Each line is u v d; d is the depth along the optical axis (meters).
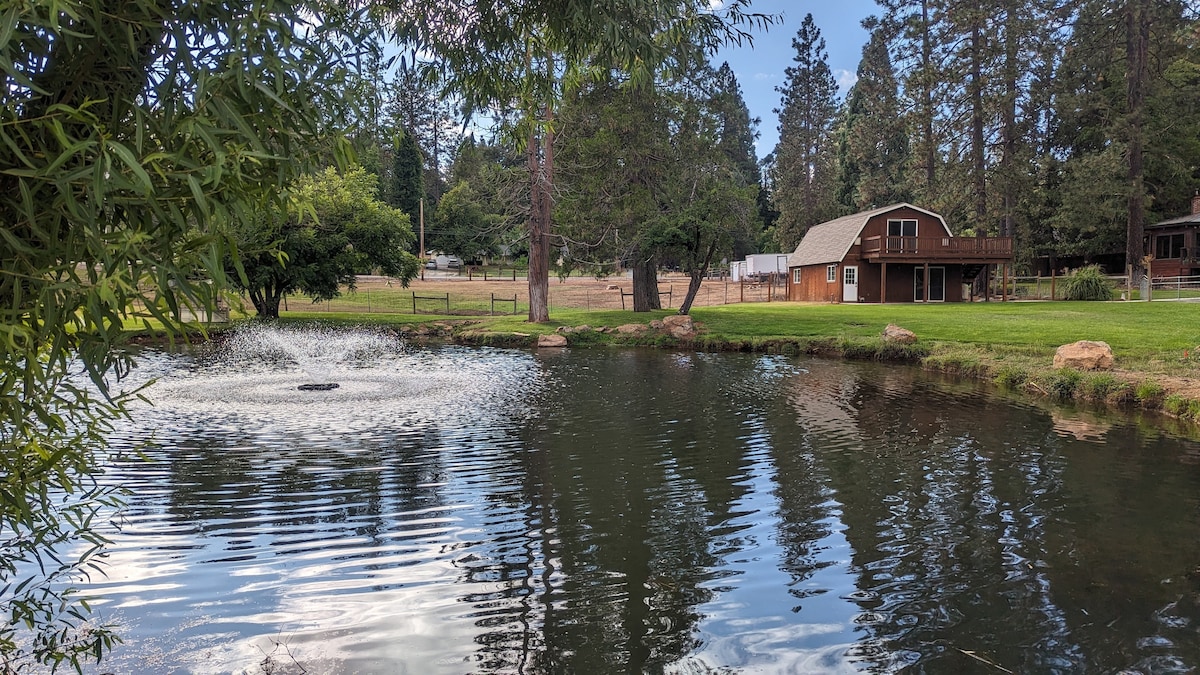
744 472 7.71
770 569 5.18
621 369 17.11
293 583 4.89
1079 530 5.95
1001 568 5.20
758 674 3.83
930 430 9.91
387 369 16.94
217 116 1.76
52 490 6.79
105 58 1.84
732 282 51.91
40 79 1.83
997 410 11.47
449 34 5.22
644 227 25.45
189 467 7.80
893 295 36.44
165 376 15.11
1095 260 43.25
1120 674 3.86
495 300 40.38
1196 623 4.39
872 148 46.41
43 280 1.72
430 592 4.77
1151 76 35.75
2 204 1.83
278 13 1.91
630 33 4.52
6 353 1.83
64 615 4.33
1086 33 35.91
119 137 1.87
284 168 1.96
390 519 6.19
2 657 3.58
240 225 1.95
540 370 16.89
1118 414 11.05
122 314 1.85
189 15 1.81
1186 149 39.94
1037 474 7.62
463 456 8.37
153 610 4.46
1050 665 3.94
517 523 6.12
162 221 1.75
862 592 4.81
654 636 4.22
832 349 20.12
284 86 1.99
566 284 49.75
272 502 6.64
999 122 38.09
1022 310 26.16
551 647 4.09
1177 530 5.94
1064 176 38.72
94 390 12.61
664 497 6.81
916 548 5.57
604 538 5.77
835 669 3.89
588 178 25.20
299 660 3.90
